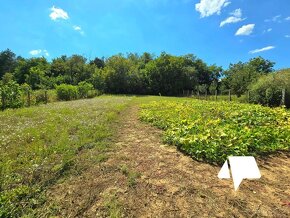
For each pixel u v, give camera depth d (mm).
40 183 5461
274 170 6750
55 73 77125
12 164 6246
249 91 26438
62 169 6145
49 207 4684
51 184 5512
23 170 5945
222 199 5105
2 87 19922
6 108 19344
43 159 6637
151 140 9352
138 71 62938
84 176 5934
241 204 4930
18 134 9219
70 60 77062
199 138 8023
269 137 9031
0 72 83875
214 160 7195
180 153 7871
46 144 8016
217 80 87250
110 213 4520
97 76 58031
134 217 4465
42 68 74312
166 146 8602
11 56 89250
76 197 5043
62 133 9336
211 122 10438
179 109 16219
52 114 14594
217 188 5562
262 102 24469
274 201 5098
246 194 5336
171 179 5941
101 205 4789
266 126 10328
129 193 5234
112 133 10062
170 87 60875
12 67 85500
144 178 5953
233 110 15289
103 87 57844
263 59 71312
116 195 5137
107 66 61250
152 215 4531
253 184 5824
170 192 5328
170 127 10945
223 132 8523
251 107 16125
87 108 18312
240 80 42844
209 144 7641
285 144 8820
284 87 22453
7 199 4695
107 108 18156
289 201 5109
